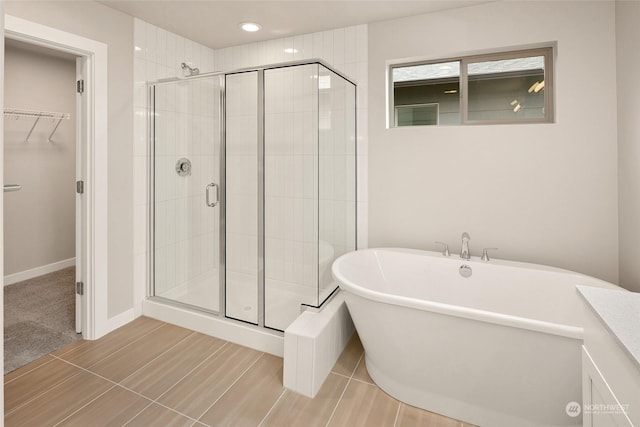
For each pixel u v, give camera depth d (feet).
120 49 8.46
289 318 7.86
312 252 7.70
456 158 8.63
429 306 5.41
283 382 6.52
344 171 8.95
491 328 5.10
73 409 5.81
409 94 9.50
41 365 7.06
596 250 7.52
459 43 8.36
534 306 7.30
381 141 9.30
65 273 13.10
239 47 10.96
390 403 6.11
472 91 8.80
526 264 7.74
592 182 7.48
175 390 6.36
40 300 10.48
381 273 8.75
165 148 9.22
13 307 9.96
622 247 7.11
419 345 5.74
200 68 10.85
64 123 13.41
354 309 6.45
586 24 7.31
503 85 8.53
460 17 8.31
